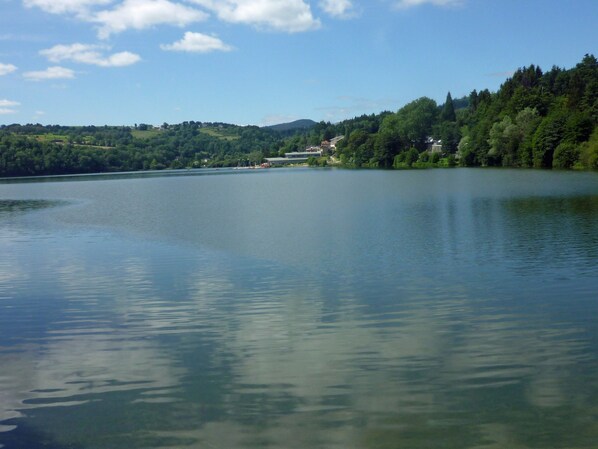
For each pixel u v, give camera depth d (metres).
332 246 30.30
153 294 21.06
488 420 10.80
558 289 20.19
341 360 13.99
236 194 78.38
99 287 22.34
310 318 17.55
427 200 55.34
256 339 15.70
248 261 26.81
